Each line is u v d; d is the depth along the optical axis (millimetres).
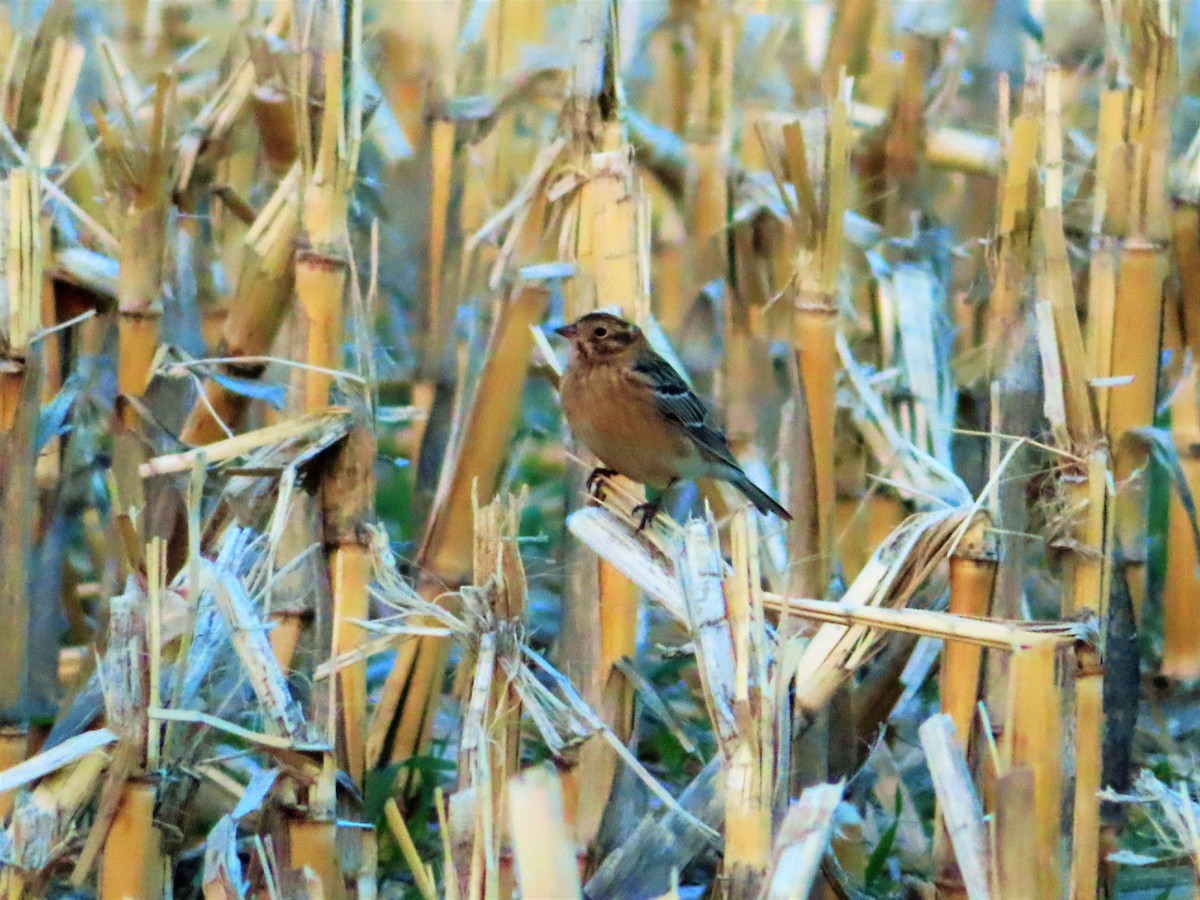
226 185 12500
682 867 8500
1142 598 11117
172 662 8031
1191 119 15523
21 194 8680
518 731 8180
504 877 7516
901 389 11977
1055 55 16094
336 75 9156
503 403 10523
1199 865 7516
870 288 13398
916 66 13836
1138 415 10000
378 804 9820
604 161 10102
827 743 9531
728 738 6812
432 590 10680
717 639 6969
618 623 9727
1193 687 12438
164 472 8758
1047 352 8562
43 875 7582
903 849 10469
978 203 14852
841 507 12391
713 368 14875
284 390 9859
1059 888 7492
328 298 9297
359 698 9656
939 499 9711
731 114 13906
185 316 12211
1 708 8961
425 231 13375
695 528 7262
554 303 12695
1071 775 8000
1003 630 7582
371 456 9172
